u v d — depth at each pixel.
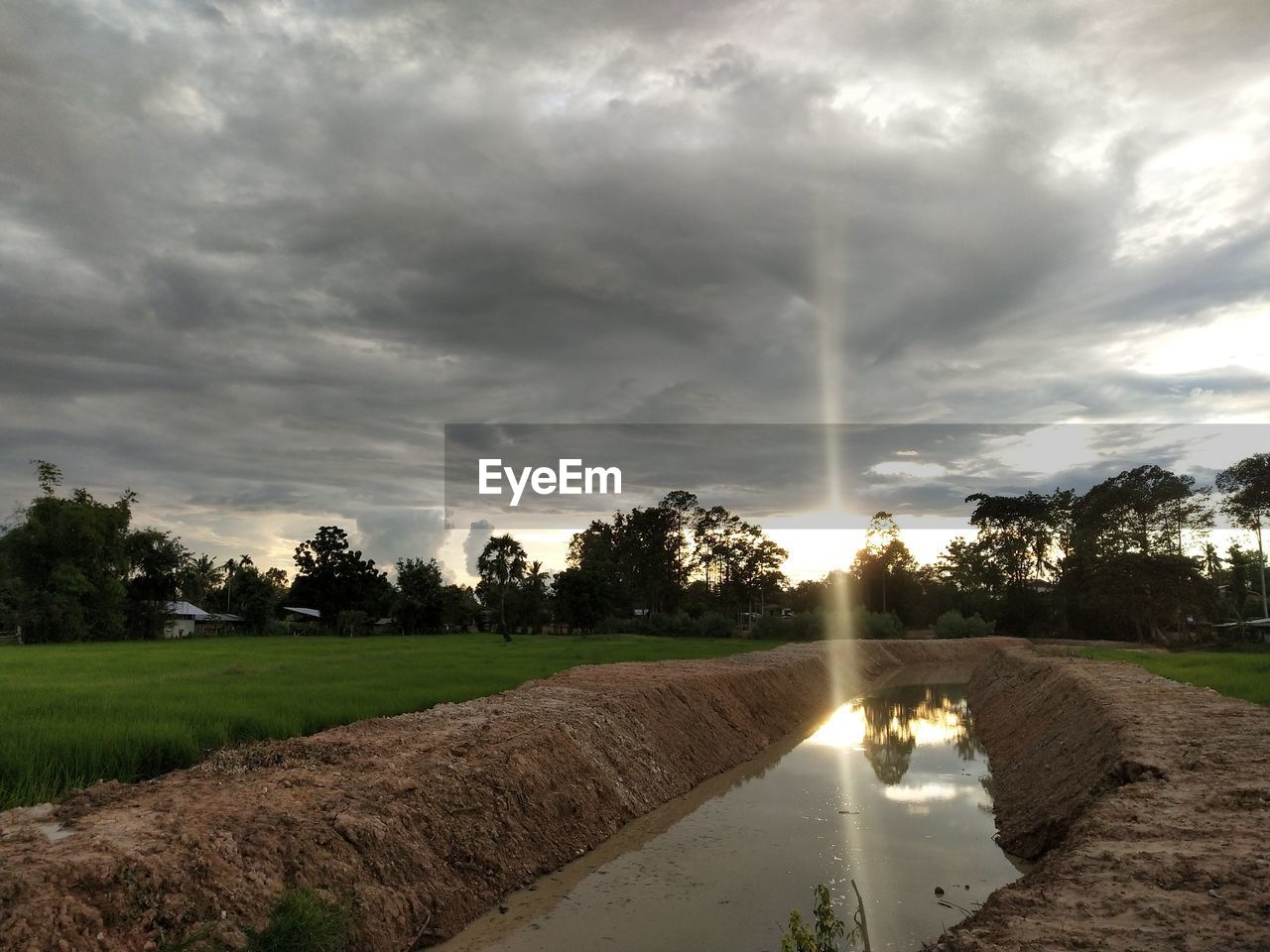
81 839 7.34
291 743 12.21
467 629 82.81
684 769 17.22
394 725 14.48
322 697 17.58
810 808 14.94
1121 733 13.52
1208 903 6.84
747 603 98.50
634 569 98.12
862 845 12.52
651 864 11.57
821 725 26.86
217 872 7.27
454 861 9.83
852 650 52.16
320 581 85.19
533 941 8.85
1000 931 6.62
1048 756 16.03
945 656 62.62
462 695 18.89
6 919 5.79
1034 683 26.12
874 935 8.95
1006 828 13.09
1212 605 64.56
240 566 98.12
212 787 9.78
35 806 8.77
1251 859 7.77
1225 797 9.73
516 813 11.36
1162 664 31.55
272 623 75.00
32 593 55.06
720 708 21.94
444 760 11.66
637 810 14.30
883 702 33.97
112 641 57.09
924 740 23.58
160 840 7.43
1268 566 79.50
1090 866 7.90
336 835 8.67
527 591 80.75
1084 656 37.59
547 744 13.49
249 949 6.75
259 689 18.75
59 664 27.70
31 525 57.62
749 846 12.47
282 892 7.56
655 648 43.38
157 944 6.37
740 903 10.01
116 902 6.43
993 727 23.86
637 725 17.09
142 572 66.56
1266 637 61.59
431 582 77.75
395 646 44.88
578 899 10.12
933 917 9.50
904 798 15.77
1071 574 75.94
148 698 16.56
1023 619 80.25
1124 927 6.51
